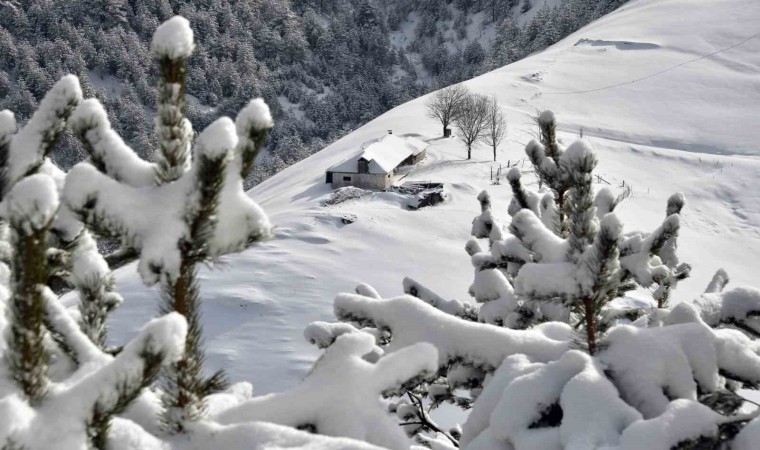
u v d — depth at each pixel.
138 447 2.22
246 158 2.46
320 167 67.19
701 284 42.56
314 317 33.50
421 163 63.72
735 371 3.09
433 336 3.44
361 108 167.62
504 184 56.53
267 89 160.38
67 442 1.95
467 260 41.91
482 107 68.25
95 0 180.75
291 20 193.75
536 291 3.13
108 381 2.02
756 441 2.51
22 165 2.56
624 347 3.04
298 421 2.69
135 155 2.53
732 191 57.75
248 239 2.44
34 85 146.00
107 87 158.50
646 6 114.81
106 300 2.82
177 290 2.39
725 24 97.69
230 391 2.98
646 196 57.00
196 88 161.88
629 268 4.25
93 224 2.32
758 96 79.06
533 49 141.12
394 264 41.25
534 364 3.07
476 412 3.05
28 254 1.94
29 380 2.01
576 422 2.64
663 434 2.49
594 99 82.19
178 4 192.38
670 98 80.69
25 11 173.75
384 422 2.70
